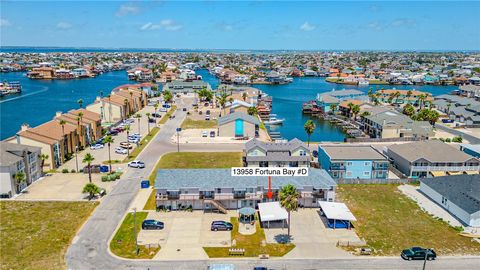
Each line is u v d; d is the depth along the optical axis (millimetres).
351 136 156125
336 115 194625
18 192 87188
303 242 67062
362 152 103500
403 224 74625
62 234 68375
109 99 177125
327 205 76750
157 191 77938
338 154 101500
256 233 70062
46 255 61469
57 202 82250
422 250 62281
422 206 83312
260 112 192500
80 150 124688
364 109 178000
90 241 66125
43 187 91000
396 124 144375
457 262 61469
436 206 83375
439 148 106375
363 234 70375
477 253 64312
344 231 71312
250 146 104625
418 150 106062
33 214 76250
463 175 90062
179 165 107562
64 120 121750
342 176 98938
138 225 72125
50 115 195500
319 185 80688
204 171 85875
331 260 61594
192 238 67750
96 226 71562
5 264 58625
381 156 100375
